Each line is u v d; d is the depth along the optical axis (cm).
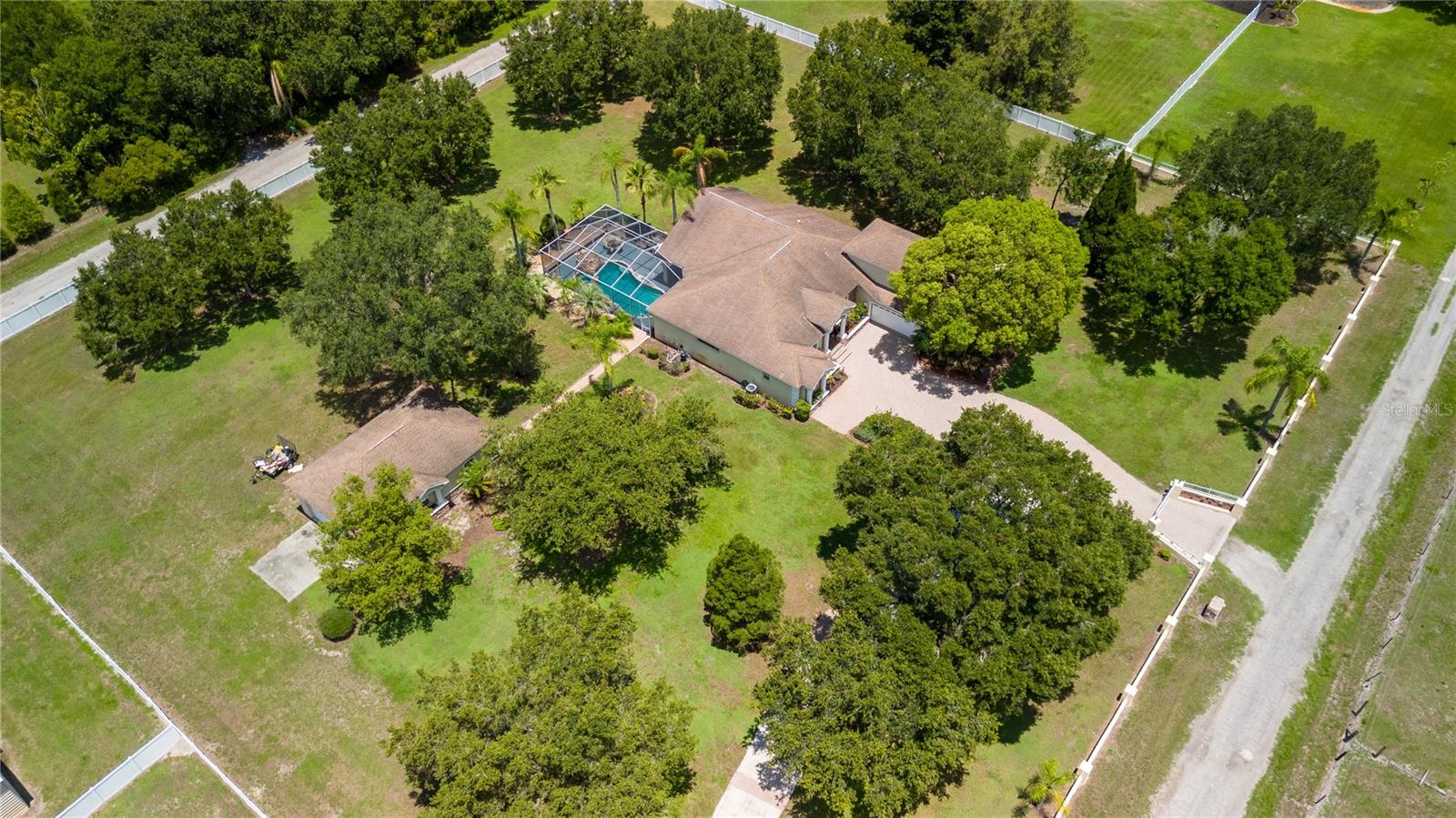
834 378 7194
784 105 10638
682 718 4634
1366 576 5869
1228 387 7100
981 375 7225
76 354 7719
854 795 4347
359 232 6944
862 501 5216
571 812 4203
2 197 8881
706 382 7275
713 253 7788
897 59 8481
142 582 5997
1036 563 4669
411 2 11094
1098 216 7575
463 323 6506
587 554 6031
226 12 9531
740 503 6322
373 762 5062
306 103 10631
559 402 6606
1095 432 6781
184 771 5062
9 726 5281
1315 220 7481
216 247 7600
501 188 9356
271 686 5419
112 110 9188
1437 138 9431
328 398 7244
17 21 9756
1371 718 5166
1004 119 8312
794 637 4706
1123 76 10794
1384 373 7169
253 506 6444
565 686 4591
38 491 6600
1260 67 10725
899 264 7606
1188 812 4806
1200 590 5803
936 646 4753
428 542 5422
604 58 10575
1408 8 11638
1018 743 5066
